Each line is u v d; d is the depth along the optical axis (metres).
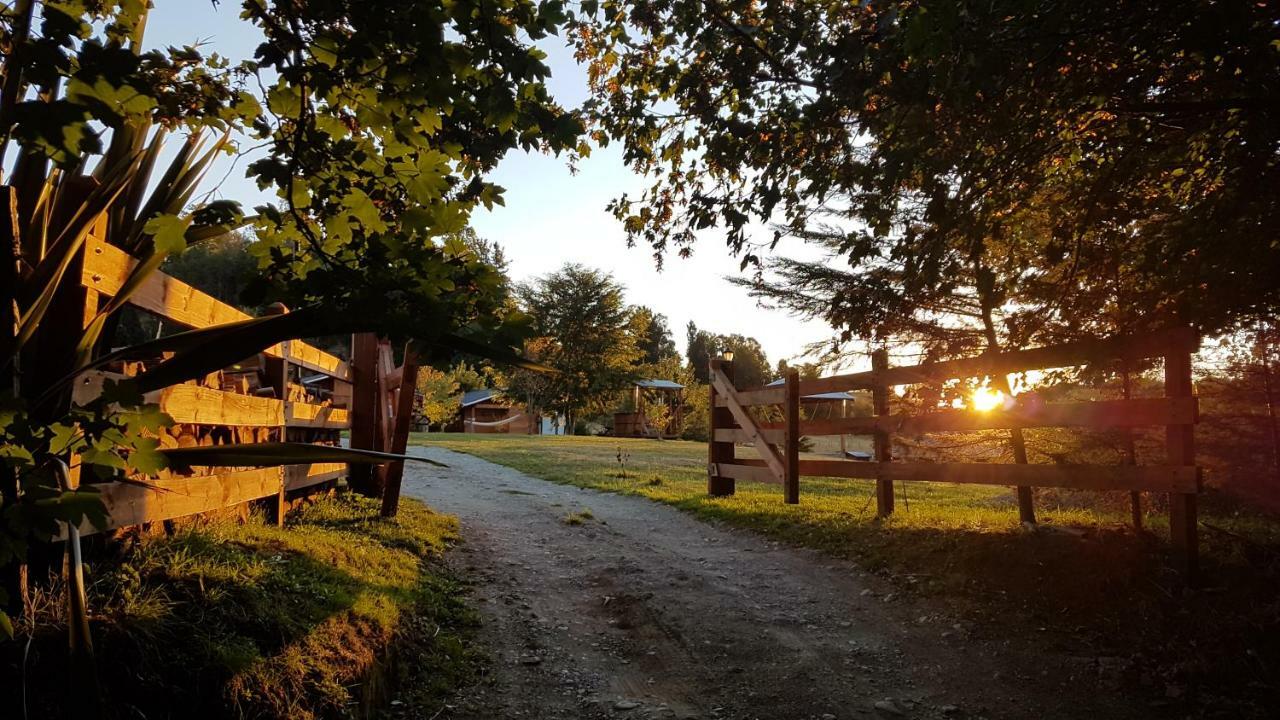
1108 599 5.36
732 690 4.59
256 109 2.59
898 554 7.06
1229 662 4.38
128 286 3.27
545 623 5.61
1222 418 8.30
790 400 8.63
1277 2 3.92
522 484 13.51
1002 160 4.71
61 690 2.60
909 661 5.00
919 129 4.53
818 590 6.51
